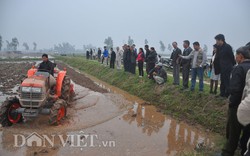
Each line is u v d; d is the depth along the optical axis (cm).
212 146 684
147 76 1455
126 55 1694
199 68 995
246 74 495
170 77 1488
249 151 391
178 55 1141
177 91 1094
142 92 1304
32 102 793
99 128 827
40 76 848
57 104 827
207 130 811
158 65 1290
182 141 735
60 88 948
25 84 795
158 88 1229
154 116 978
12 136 732
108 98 1260
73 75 2242
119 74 1758
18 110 795
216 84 943
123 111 1036
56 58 5188
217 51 847
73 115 944
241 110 432
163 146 698
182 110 976
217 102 877
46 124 834
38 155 621
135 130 821
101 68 2262
